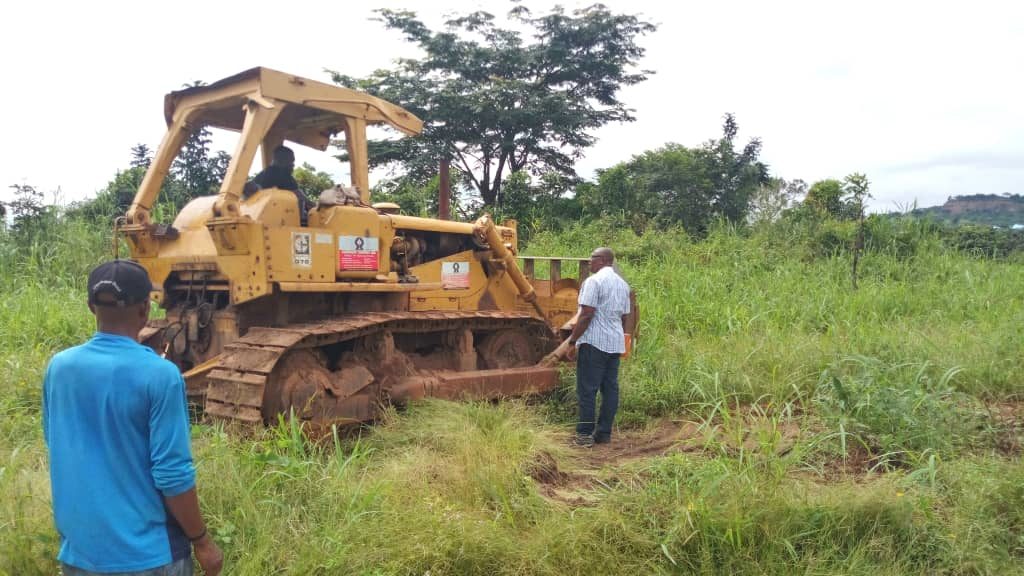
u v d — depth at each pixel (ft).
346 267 17.62
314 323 17.37
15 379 19.60
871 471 15.30
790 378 22.34
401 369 19.36
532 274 28.37
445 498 13.57
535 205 69.31
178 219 18.54
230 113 18.78
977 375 22.39
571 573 11.46
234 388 15.08
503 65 73.77
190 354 18.08
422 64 72.23
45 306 27.73
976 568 12.05
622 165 68.69
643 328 29.43
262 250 15.76
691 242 52.49
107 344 7.63
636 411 21.80
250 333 16.47
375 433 17.24
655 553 12.03
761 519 12.62
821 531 12.60
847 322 29.71
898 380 21.02
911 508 13.08
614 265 22.31
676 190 70.79
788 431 18.17
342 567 10.84
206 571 7.92
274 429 14.75
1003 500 13.71
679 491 13.38
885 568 11.94
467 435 16.47
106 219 40.11
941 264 44.32
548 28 75.31
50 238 38.60
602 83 77.56
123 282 7.63
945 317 32.99
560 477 15.90
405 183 69.31
